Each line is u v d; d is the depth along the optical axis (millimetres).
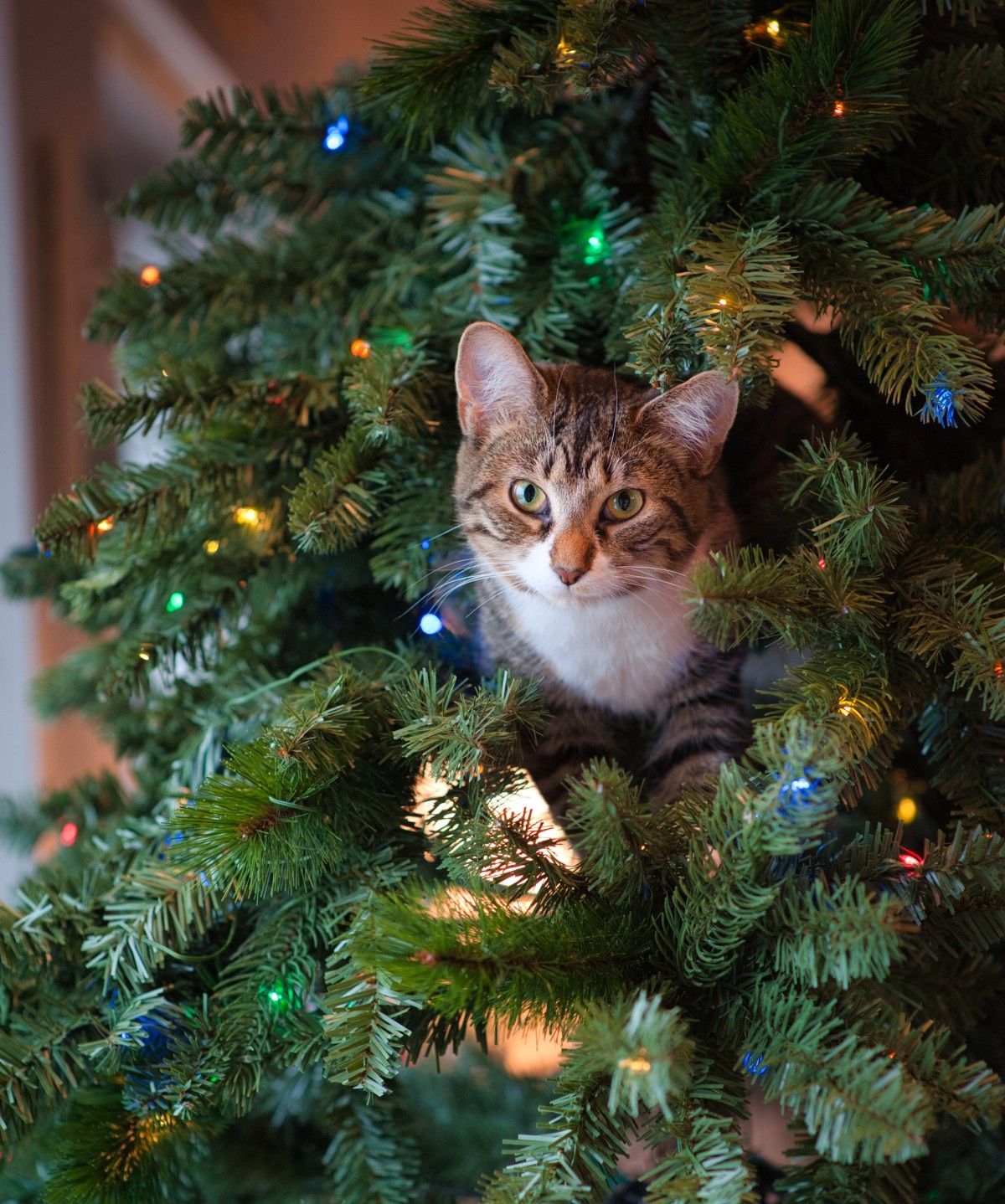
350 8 1330
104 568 609
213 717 600
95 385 583
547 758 629
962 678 509
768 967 487
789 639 509
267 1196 583
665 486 634
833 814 468
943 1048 495
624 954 489
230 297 646
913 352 517
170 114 1081
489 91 554
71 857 639
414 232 649
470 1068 711
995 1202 552
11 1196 553
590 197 595
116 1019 528
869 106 519
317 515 540
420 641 624
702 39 542
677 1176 462
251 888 516
